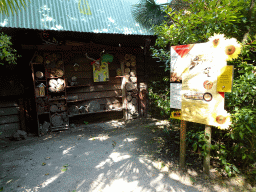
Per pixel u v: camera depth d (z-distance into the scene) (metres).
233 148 2.58
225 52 2.27
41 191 2.44
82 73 5.55
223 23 2.51
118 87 6.19
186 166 2.90
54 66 4.88
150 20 5.02
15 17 3.96
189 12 3.03
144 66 6.19
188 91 2.62
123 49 5.64
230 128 2.60
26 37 4.99
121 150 3.66
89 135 4.74
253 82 2.38
